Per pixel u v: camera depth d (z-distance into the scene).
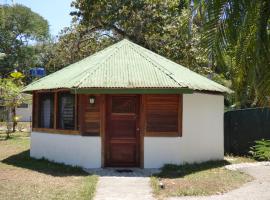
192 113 13.84
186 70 15.73
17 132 27.84
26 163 14.23
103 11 26.58
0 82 26.50
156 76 13.38
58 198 9.21
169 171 12.62
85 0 26.72
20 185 10.54
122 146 13.45
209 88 14.02
